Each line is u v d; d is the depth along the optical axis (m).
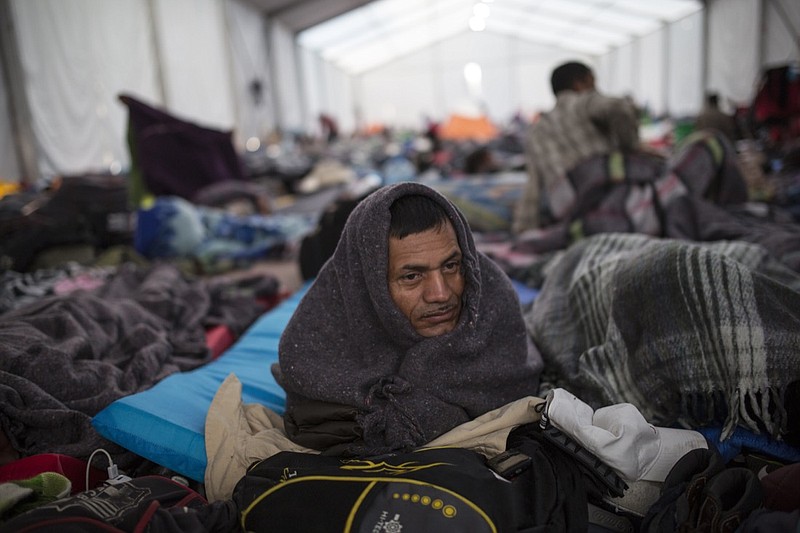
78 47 7.74
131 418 1.37
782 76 7.20
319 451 1.31
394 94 27.06
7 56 6.57
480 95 26.48
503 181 5.26
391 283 1.25
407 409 1.25
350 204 3.08
